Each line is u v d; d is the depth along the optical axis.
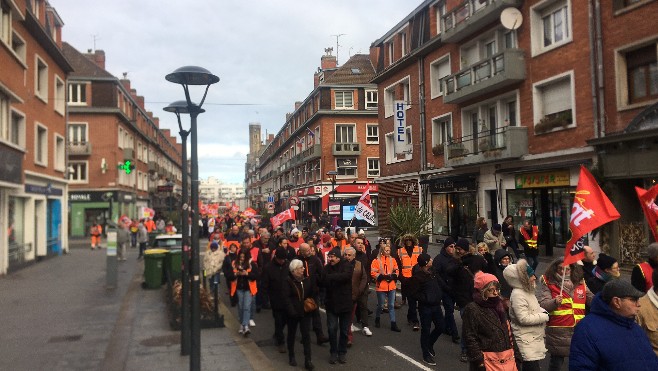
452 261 7.57
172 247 15.20
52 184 22.50
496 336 4.36
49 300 11.68
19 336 8.27
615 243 14.20
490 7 18.81
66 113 25.02
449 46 23.25
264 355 7.30
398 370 6.64
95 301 11.56
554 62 16.81
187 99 6.55
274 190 80.38
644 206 6.39
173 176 79.56
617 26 14.47
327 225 23.66
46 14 23.23
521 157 18.16
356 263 8.09
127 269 18.28
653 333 4.11
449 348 7.67
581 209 5.51
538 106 17.67
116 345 7.70
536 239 13.69
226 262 10.23
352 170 46.03
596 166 14.79
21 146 17.84
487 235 12.21
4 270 15.89
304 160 51.78
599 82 14.94
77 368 6.55
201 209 43.38
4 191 16.02
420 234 14.73
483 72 19.67
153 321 9.43
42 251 20.70
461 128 22.34
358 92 46.09
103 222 39.75
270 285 7.84
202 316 9.12
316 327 8.22
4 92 15.66
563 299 5.01
